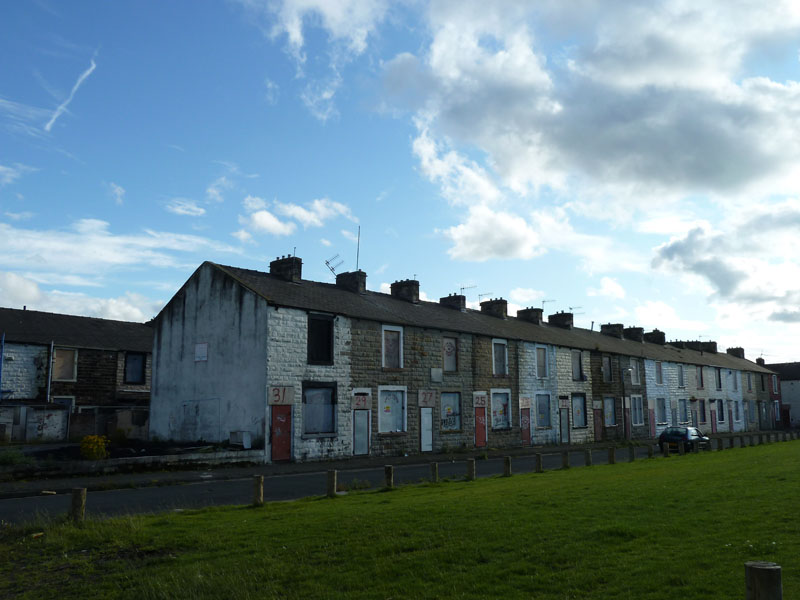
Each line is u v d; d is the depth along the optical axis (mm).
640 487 14305
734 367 64062
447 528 10281
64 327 37719
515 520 10695
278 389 25641
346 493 16031
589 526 10086
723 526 9680
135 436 32469
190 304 29062
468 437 33438
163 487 18375
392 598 7395
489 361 35531
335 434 27266
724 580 7035
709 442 33219
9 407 31328
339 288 33062
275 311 26031
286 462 25406
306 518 11688
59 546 10141
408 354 30969
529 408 38000
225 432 26594
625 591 7023
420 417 31062
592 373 44312
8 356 33344
